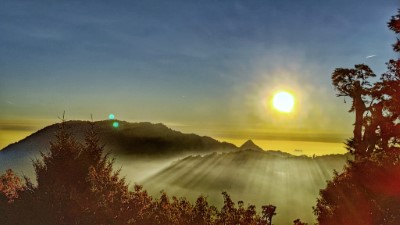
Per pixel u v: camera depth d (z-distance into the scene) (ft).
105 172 60.18
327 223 59.47
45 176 54.95
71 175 55.31
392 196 49.73
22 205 49.73
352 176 55.62
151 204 68.28
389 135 78.33
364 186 52.60
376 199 51.03
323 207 62.39
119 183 60.49
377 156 57.06
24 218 49.01
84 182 55.57
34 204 49.90
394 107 76.28
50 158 55.52
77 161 55.98
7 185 69.21
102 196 55.72
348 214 53.88
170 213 82.07
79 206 51.03
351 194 54.54
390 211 49.67
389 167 51.52
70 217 50.11
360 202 52.49
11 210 49.24
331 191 59.98
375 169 52.03
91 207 52.80
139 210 59.93
